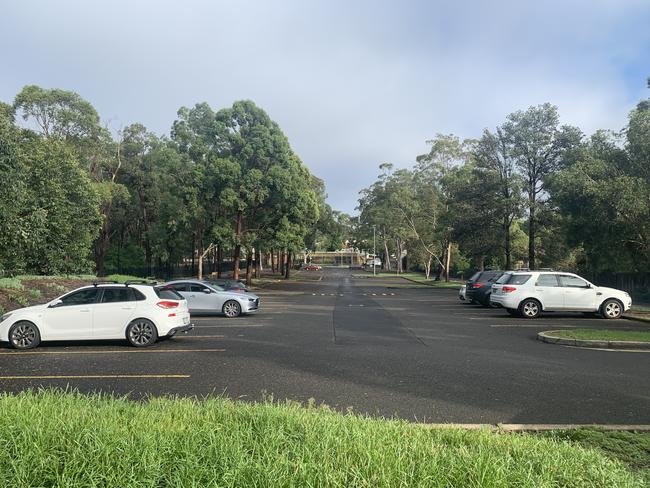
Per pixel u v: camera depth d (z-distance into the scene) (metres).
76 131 43.16
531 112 38.97
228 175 40.09
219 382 8.66
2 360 10.88
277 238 43.62
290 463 3.67
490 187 40.50
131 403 5.82
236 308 20.69
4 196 17.08
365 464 3.75
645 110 23.72
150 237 45.56
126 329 12.70
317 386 8.41
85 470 3.56
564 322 18.52
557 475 3.84
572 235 28.91
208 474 3.54
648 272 29.38
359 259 168.50
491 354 11.63
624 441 5.58
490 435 5.07
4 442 3.94
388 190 66.19
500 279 21.12
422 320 19.27
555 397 7.77
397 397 7.72
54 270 28.02
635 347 12.62
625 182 21.94
